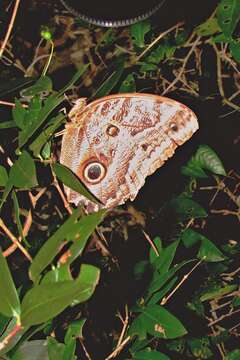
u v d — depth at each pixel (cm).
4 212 88
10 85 70
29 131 64
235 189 98
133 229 95
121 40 94
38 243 89
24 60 95
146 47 93
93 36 95
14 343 59
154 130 64
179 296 94
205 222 98
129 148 64
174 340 94
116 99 64
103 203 65
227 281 96
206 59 96
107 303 92
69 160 65
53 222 90
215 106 97
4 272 56
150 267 82
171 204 84
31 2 95
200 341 95
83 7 77
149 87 94
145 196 95
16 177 63
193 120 64
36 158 68
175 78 95
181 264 70
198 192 98
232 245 97
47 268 64
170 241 95
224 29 82
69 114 65
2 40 94
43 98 71
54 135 68
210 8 94
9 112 87
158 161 65
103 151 64
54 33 95
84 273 56
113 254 95
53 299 55
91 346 92
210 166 87
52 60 95
